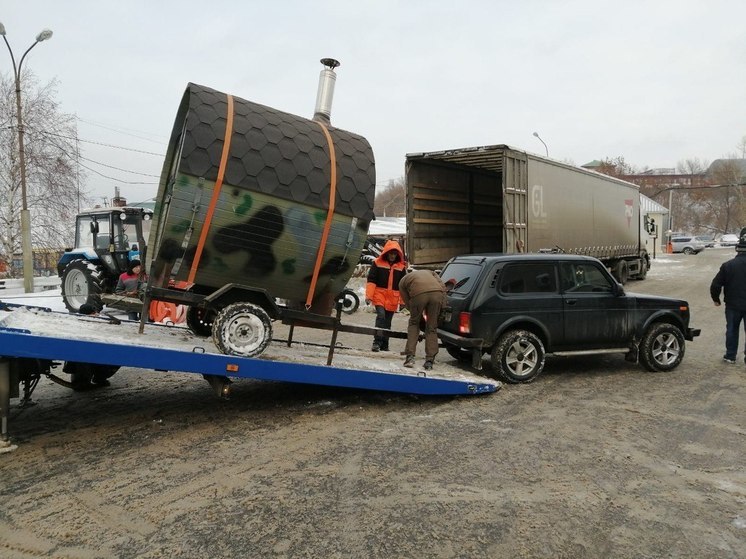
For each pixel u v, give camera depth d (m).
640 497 3.71
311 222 5.29
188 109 5.09
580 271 7.14
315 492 3.77
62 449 4.57
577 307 6.97
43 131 23.53
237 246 5.10
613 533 3.25
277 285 5.47
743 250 7.77
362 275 18.89
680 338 7.45
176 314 10.15
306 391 6.50
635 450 4.57
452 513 3.48
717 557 3.01
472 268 7.01
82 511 3.50
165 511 3.50
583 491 3.80
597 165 72.56
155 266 5.07
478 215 14.61
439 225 13.13
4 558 2.96
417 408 5.84
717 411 5.63
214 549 3.06
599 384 6.76
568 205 14.65
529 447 4.64
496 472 4.12
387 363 6.56
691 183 93.75
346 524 3.34
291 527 3.30
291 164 5.21
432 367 6.59
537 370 6.77
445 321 7.00
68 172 24.45
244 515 3.45
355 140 5.82
